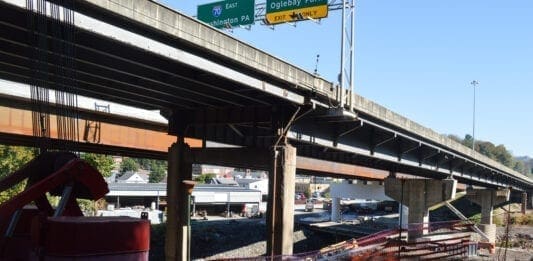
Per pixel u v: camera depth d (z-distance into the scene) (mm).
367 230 83938
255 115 31281
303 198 192500
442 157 63781
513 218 109938
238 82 24531
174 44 21422
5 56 21953
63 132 7727
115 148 41062
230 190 127938
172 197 33375
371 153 43125
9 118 32406
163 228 62531
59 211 5281
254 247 65500
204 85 25578
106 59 22141
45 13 8156
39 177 5855
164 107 34000
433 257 42531
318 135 35250
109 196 114625
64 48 8148
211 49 22328
